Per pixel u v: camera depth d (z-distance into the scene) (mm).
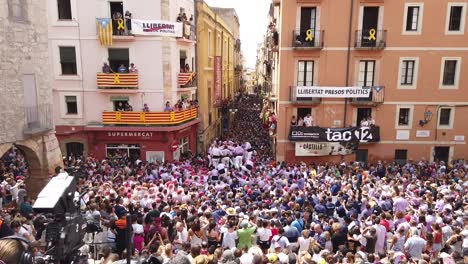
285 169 19641
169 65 24516
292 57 25422
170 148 24781
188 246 9039
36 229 8797
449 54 24844
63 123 24906
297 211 11227
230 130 43219
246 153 23172
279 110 26062
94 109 24812
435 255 9664
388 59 25094
